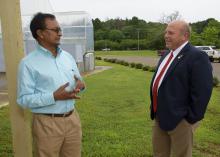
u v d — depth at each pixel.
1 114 7.46
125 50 67.69
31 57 2.94
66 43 17.00
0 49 11.74
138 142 5.54
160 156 3.81
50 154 3.03
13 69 3.28
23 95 2.89
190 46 3.40
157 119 3.62
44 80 2.92
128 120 7.16
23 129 3.40
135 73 18.97
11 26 3.23
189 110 3.39
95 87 12.38
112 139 5.68
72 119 3.09
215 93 12.26
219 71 22.22
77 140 3.16
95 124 6.72
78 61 16.84
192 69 3.31
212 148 5.43
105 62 29.39
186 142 3.53
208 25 67.00
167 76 3.41
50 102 2.86
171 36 3.38
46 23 2.91
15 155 3.48
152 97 3.65
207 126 6.93
